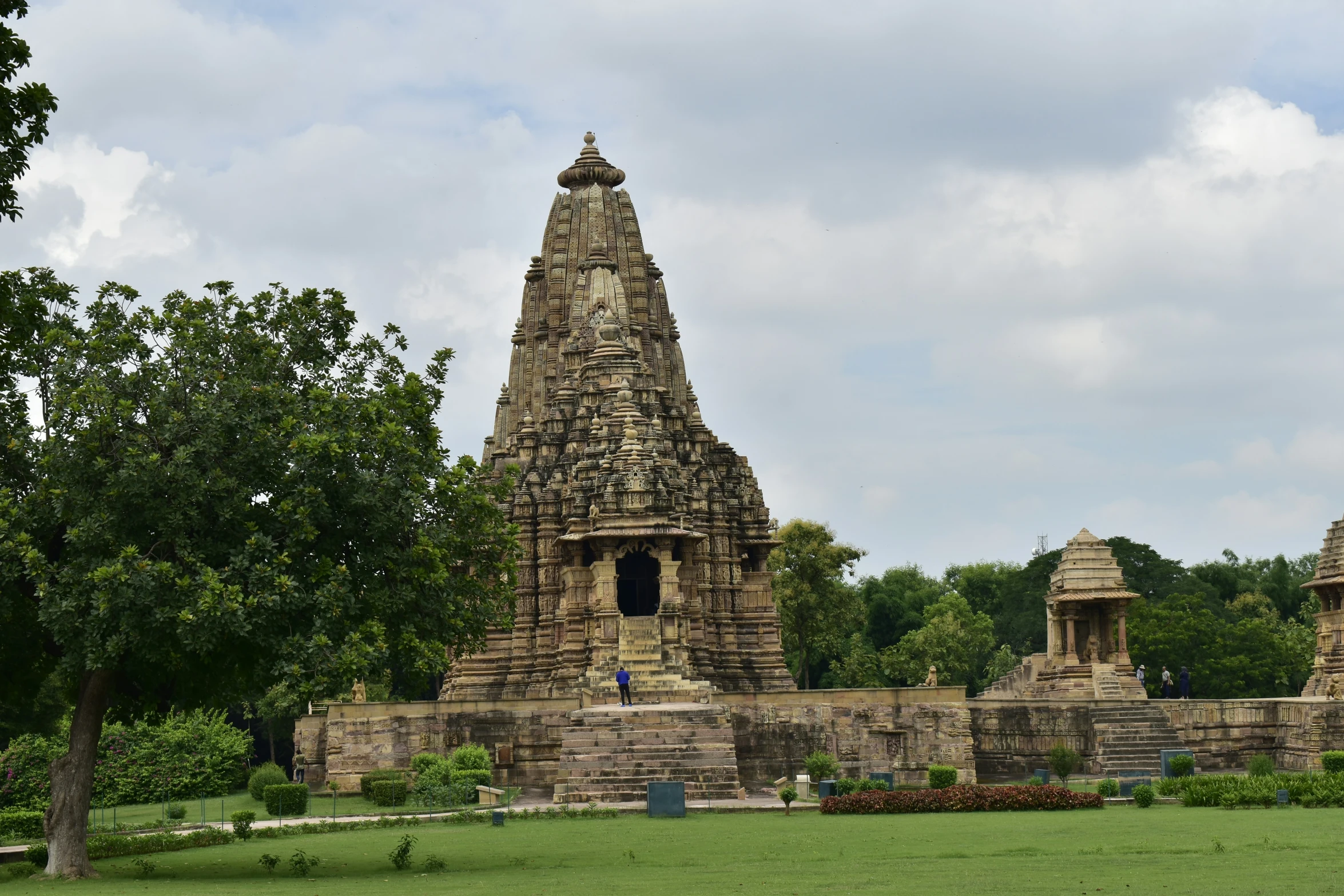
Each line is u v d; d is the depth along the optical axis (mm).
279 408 41406
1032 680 88500
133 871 39781
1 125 33469
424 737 66812
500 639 83000
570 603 78125
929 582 167625
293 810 59062
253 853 43594
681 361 98125
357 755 66188
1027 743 72625
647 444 80375
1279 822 44531
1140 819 46969
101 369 40719
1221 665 110750
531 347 94875
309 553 40906
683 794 52000
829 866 34906
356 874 37250
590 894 30297
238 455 40312
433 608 42688
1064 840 40125
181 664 41125
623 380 86438
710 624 82500
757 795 61719
